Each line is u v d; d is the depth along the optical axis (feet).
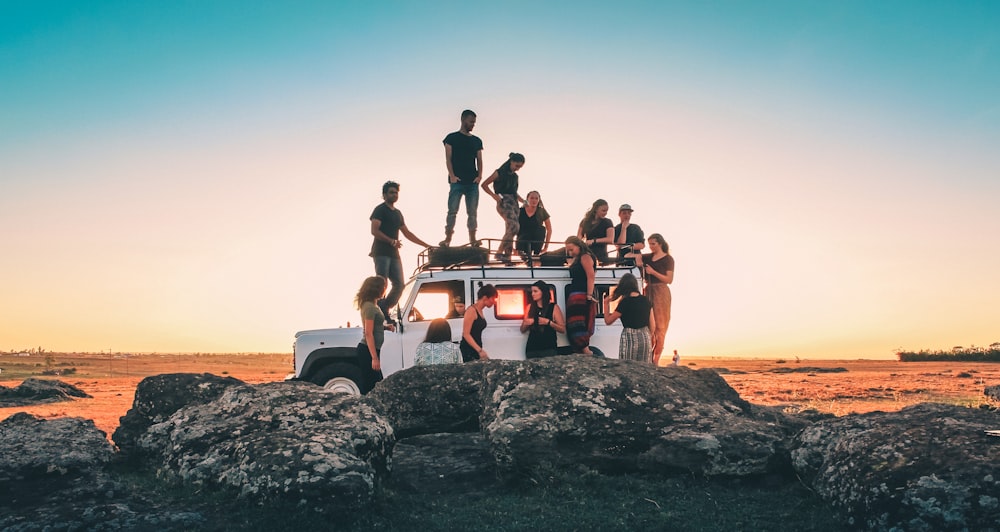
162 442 21.08
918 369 142.51
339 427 19.45
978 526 13.53
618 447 21.08
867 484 15.44
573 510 17.54
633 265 35.88
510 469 19.85
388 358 34.35
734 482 19.63
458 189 39.73
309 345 35.50
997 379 87.86
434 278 34.73
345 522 16.16
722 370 136.36
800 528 15.96
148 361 372.17
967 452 15.02
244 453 17.83
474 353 30.78
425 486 20.15
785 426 23.36
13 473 17.84
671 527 16.15
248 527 15.47
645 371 24.12
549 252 36.27
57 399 65.92
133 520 15.44
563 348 31.91
